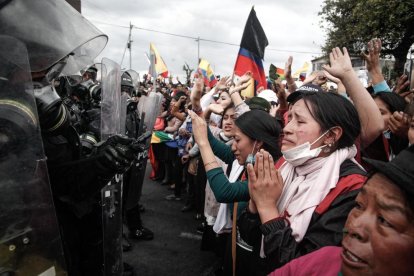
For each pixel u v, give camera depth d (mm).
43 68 1173
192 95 2658
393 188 692
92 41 1447
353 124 1318
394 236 678
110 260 1932
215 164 1722
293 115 1385
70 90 2125
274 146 1829
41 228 1089
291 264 1007
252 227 1463
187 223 4461
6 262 1026
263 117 1861
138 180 3010
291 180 1431
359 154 1730
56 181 1477
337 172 1268
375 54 2367
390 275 691
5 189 1011
